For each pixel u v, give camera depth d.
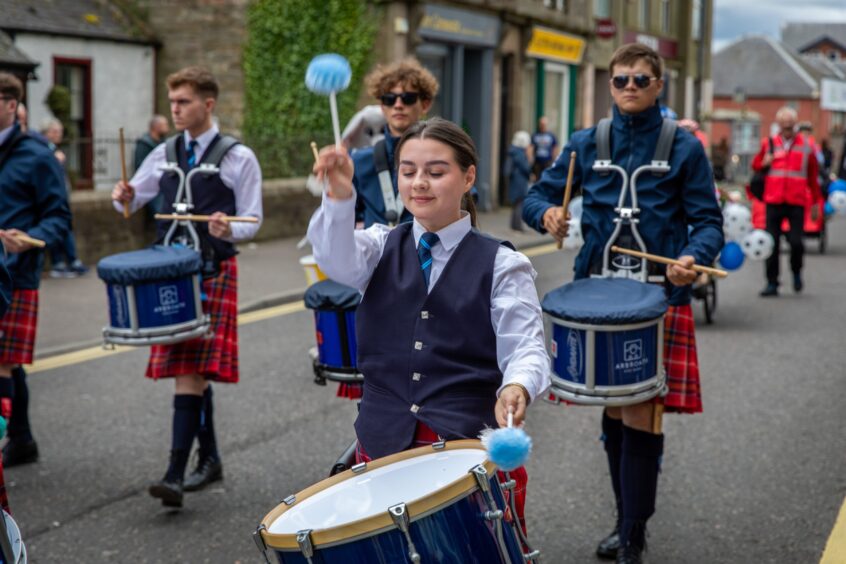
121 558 4.33
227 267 5.00
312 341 8.83
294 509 2.54
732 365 7.99
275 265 13.23
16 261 5.21
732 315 10.31
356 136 6.79
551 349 3.87
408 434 2.83
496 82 22.67
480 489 2.33
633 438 4.07
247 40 19.09
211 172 4.98
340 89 2.65
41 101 17.31
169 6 19.28
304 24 18.94
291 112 19.14
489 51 22.33
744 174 47.56
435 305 2.83
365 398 2.94
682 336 4.13
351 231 2.74
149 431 6.16
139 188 5.17
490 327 2.82
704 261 3.96
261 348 8.52
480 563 2.31
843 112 79.75
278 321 9.79
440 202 2.78
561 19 25.19
